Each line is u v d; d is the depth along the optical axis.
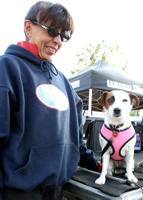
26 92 0.91
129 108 1.54
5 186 0.79
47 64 1.12
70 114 1.19
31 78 0.94
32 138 0.88
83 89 3.84
